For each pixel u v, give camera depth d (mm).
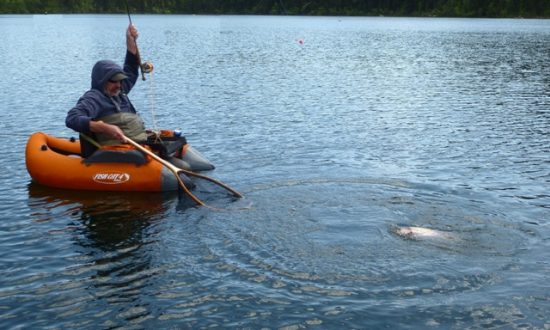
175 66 23219
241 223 6012
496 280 4777
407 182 7457
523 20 91375
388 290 4629
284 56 28953
